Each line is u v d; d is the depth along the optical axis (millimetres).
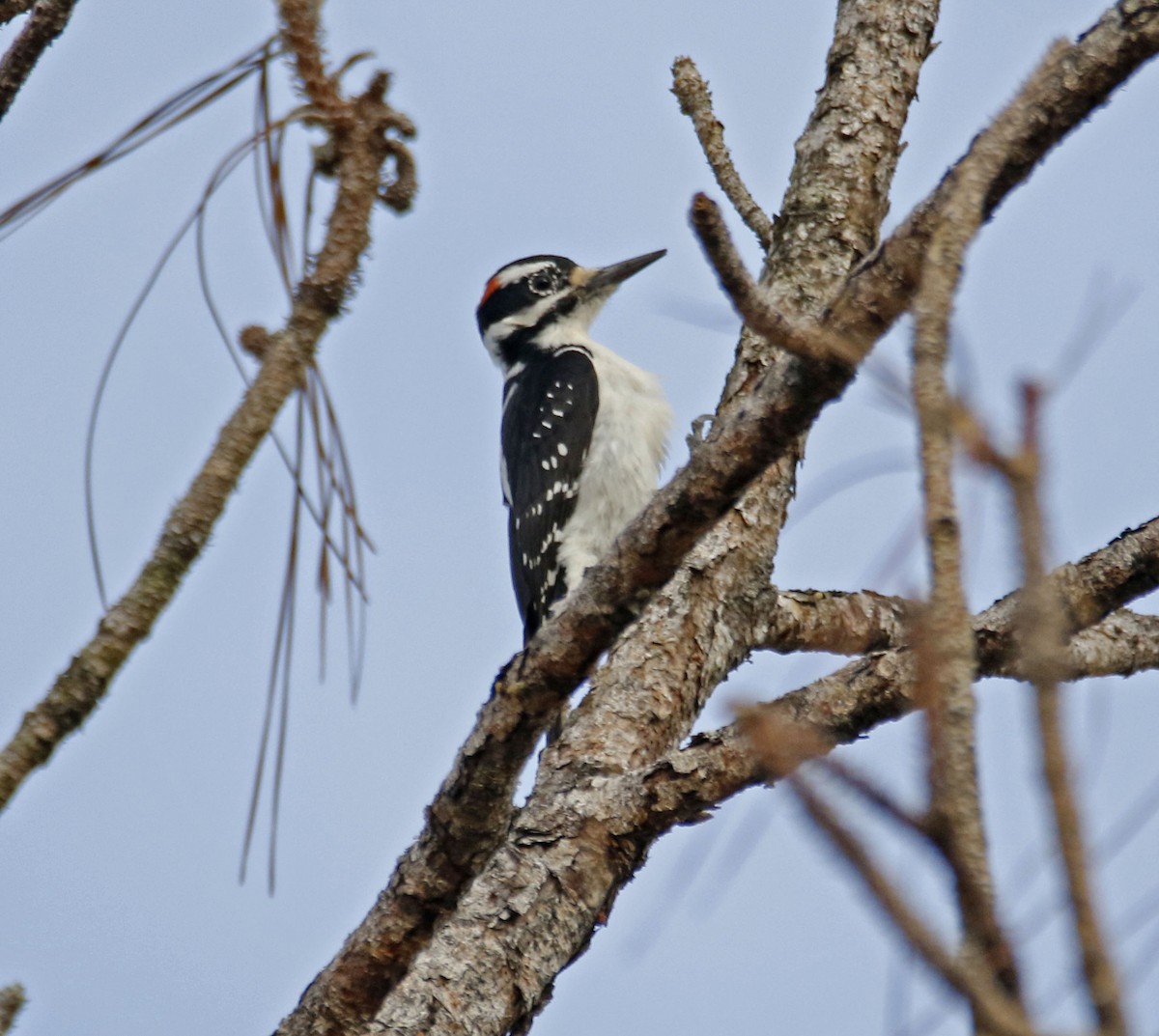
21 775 4500
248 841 4816
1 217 4828
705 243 4844
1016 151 5035
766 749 2580
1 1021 4156
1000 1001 2422
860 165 10930
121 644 4586
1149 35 4887
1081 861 2496
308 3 4887
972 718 2773
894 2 11422
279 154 4957
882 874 2477
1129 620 9523
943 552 2912
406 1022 7742
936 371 3025
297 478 5215
